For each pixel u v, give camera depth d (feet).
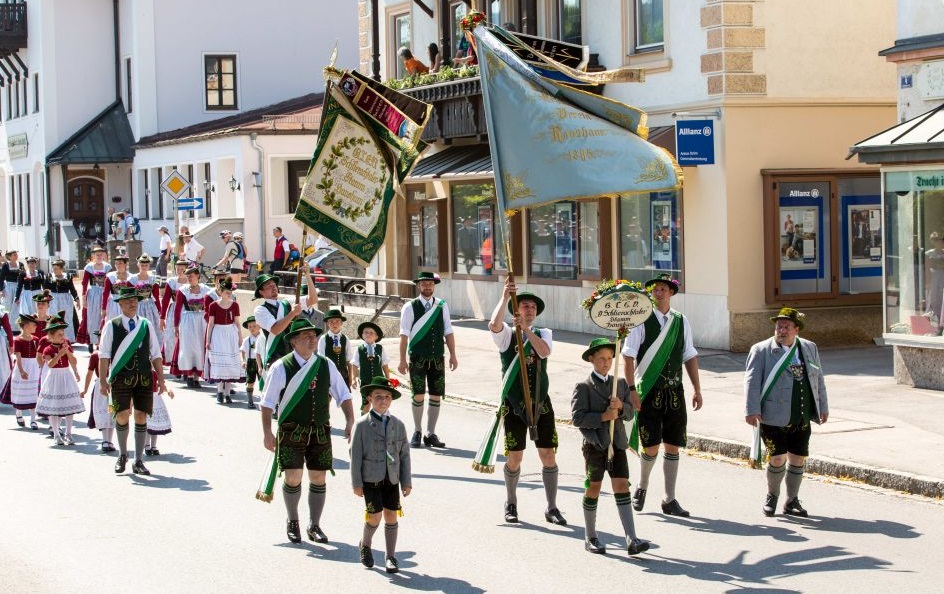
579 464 44.78
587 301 32.07
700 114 70.28
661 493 39.27
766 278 69.05
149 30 161.79
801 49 70.23
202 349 68.90
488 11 92.02
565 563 31.50
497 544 33.60
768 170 68.95
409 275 101.50
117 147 165.78
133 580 30.91
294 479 34.12
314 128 134.10
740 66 68.95
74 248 159.02
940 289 54.29
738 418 48.93
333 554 33.09
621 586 29.32
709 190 69.77
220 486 42.19
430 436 48.85
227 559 32.76
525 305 36.06
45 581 30.99
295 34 167.12
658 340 35.73
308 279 42.91
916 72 56.70
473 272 92.73
